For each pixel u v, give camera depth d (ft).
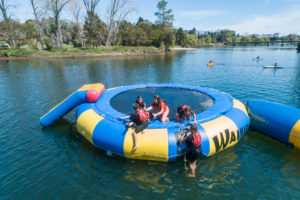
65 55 123.65
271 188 13.64
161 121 17.07
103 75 60.75
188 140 15.07
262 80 49.39
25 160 16.79
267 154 17.56
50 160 16.78
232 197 12.91
